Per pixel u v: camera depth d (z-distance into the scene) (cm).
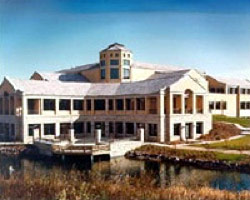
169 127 5472
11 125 5909
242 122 6800
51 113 5959
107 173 3534
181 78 5706
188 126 5825
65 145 4469
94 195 1917
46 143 4725
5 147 4988
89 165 4059
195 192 2214
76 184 2158
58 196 1723
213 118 6944
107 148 4484
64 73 7988
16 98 5750
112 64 7475
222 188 2898
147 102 5675
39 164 4084
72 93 6184
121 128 6038
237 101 8012
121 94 6009
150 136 5547
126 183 2441
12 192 1733
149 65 8388
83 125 6256
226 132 5962
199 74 7481
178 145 4953
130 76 7581
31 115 5659
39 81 6206
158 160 4309
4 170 3045
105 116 6153
